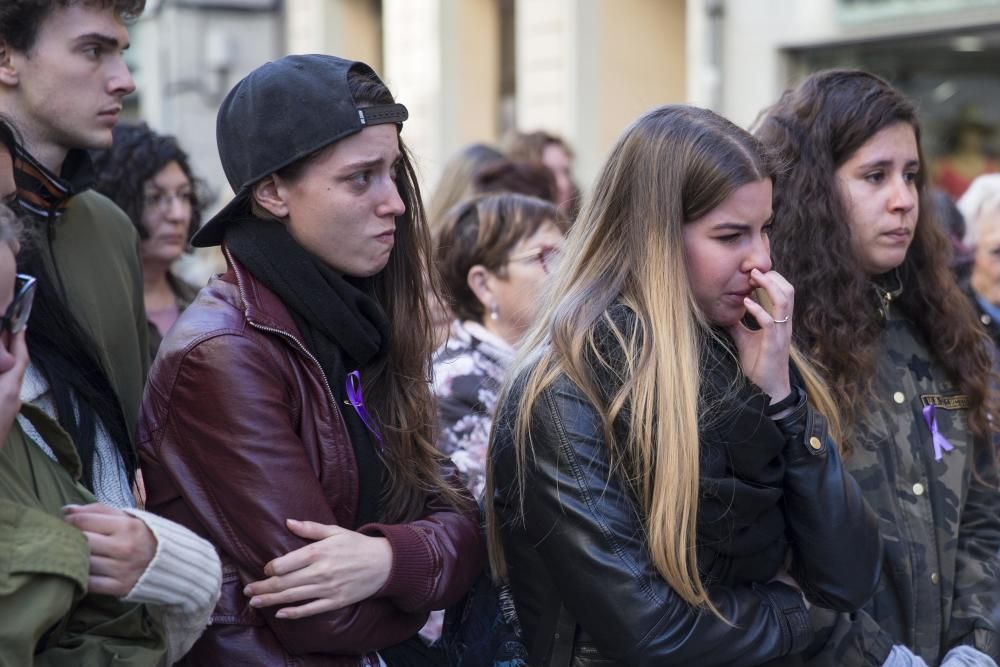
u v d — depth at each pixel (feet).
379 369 10.39
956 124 33.42
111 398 10.08
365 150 9.57
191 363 9.34
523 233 14.98
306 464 9.39
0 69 10.35
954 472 11.80
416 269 10.69
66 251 11.20
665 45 44.01
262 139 9.55
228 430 9.20
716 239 9.75
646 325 9.63
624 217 10.00
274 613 9.24
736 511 9.53
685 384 9.43
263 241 9.71
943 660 11.38
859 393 11.48
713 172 9.63
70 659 8.30
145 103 70.54
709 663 9.29
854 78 11.98
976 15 31.53
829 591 9.78
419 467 10.53
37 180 10.48
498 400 10.36
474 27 52.80
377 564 9.34
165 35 68.39
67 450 8.98
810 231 11.64
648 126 10.02
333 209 9.55
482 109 53.26
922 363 12.16
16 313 7.97
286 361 9.58
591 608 9.36
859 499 9.95
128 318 11.75
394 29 56.80
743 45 36.81
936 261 12.35
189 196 18.02
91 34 10.43
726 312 9.91
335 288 9.78
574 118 43.55
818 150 11.72
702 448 9.55
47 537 7.92
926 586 11.42
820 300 11.55
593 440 9.51
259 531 9.14
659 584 9.30
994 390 12.32
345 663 9.63
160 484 9.56
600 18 43.14
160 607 8.83
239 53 69.92
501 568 10.59
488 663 10.69
